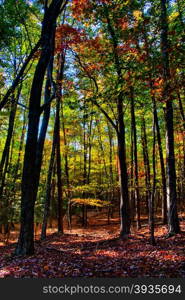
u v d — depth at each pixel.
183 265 6.76
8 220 12.95
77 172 24.92
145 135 18.17
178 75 7.44
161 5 8.52
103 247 11.39
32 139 9.05
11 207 13.21
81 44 10.91
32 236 9.09
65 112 20.17
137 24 8.26
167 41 7.82
